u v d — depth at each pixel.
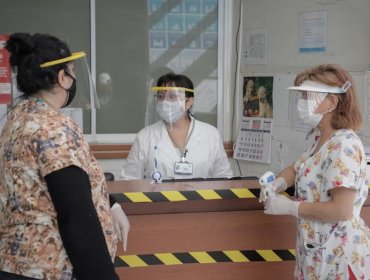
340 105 1.95
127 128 4.37
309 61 3.78
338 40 3.55
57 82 1.55
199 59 4.46
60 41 1.57
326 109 1.96
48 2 4.17
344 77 1.94
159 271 2.20
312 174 1.96
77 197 1.41
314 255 1.96
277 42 4.04
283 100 3.97
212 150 3.07
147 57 4.36
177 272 2.21
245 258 2.25
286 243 2.27
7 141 1.52
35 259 1.46
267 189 2.03
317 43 3.71
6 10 4.12
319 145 2.02
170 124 2.99
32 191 1.46
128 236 2.15
